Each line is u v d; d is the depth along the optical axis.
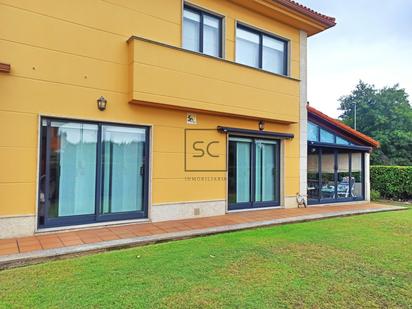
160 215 7.37
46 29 5.96
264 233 6.46
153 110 7.36
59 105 6.07
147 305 3.11
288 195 10.04
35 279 3.77
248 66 8.58
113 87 6.73
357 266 4.38
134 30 7.01
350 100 43.28
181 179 7.78
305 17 9.70
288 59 10.06
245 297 3.33
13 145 5.60
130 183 7.10
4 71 5.46
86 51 6.39
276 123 9.82
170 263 4.41
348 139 12.33
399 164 33.19
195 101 7.51
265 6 8.91
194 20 8.10
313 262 4.54
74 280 3.74
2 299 3.21
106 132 6.75
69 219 6.25
